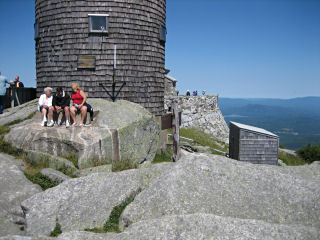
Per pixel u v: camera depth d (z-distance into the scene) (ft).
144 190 17.89
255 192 17.29
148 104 41.04
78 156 25.31
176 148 28.55
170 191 16.69
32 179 21.48
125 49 38.68
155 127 32.94
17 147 26.30
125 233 13.58
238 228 13.14
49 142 25.86
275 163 41.91
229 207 16.11
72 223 16.15
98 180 19.26
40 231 15.39
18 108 36.55
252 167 19.56
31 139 26.18
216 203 16.28
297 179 18.49
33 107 34.12
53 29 38.81
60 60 38.65
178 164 19.31
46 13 39.22
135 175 20.20
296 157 67.46
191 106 87.30
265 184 17.89
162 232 13.08
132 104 34.53
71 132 26.50
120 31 38.24
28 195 19.11
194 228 13.19
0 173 21.22
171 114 29.22
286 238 12.61
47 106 28.09
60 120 29.35
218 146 71.10
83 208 17.10
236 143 43.62
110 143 26.45
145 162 28.86
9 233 15.10
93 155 25.46
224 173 18.53
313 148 67.31
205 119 88.79
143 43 39.96
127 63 38.88
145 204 16.57
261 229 13.20
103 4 37.52
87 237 13.80
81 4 37.40
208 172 18.45
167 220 13.91
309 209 15.96
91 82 38.06
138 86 39.86
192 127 85.20
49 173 21.77
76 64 38.01
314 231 13.15
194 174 18.16
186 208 15.74
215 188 17.33
